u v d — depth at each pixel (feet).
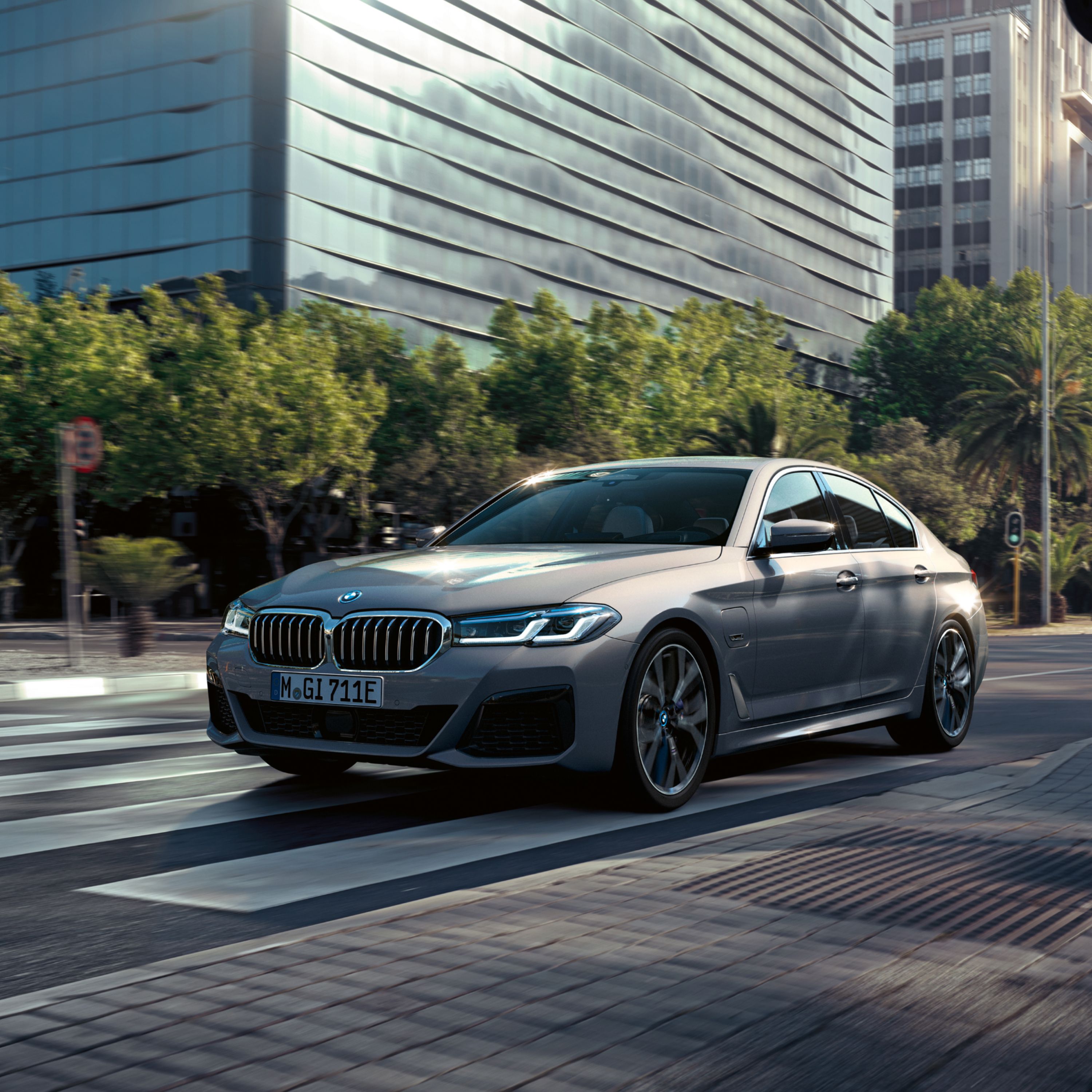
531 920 9.93
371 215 135.64
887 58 255.91
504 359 135.95
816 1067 7.03
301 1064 6.98
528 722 14.90
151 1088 6.70
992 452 128.26
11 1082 6.80
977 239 324.39
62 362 111.55
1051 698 35.50
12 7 140.05
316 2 129.70
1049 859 12.12
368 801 16.90
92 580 53.67
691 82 192.24
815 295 224.12
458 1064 6.98
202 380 104.68
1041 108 339.36
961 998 8.11
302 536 131.44
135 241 131.23
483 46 152.05
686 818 15.71
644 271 179.52
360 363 121.80
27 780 18.95
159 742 24.22
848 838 13.12
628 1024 7.61
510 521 19.74
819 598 18.89
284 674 15.74
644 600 15.87
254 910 11.30
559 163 164.25
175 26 130.21
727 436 117.08
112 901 11.68
